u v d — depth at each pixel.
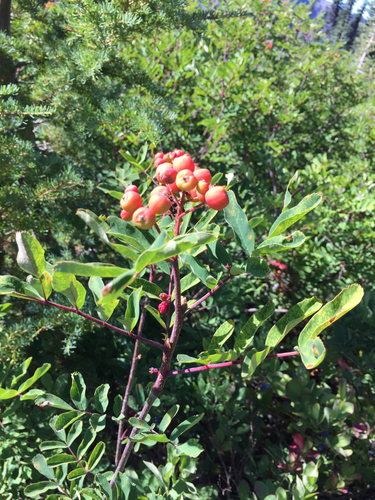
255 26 0.83
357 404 0.43
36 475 0.34
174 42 0.66
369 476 0.42
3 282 0.18
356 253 0.67
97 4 0.37
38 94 0.43
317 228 0.60
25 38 0.49
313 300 0.19
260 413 0.48
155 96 0.49
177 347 0.46
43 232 0.42
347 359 0.50
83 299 0.18
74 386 0.24
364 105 0.94
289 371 0.57
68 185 0.39
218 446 0.40
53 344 0.42
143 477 0.37
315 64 0.85
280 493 0.33
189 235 0.14
